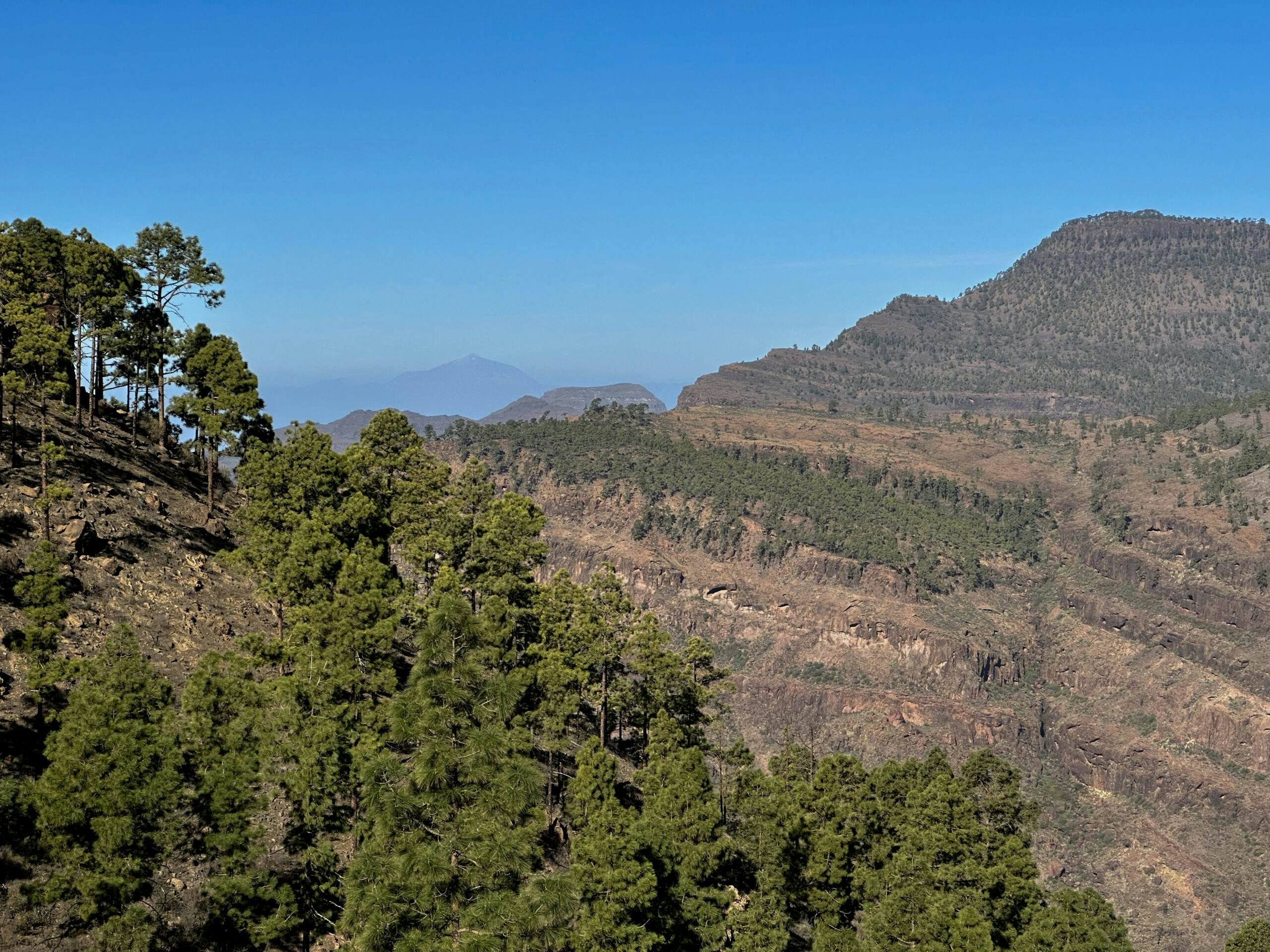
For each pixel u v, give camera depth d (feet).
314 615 197.77
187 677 209.67
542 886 129.80
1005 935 238.48
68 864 137.49
